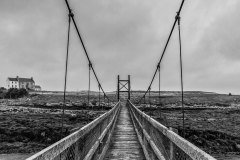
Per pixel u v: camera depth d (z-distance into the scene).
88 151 3.88
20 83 104.75
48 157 1.79
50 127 18.19
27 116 26.06
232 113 33.91
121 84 35.25
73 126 19.27
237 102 55.44
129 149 7.05
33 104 44.62
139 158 6.01
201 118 27.70
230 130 19.36
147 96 69.00
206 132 17.78
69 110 35.84
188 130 18.06
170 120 24.69
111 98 60.44
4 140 15.70
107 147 6.94
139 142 8.07
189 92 100.81
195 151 1.89
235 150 14.97
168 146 3.30
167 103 48.41
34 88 112.69
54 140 16.28
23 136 16.48
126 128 11.84
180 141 2.43
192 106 43.72
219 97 66.75
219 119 27.06
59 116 26.31
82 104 41.19
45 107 40.84
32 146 14.92
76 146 2.93
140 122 8.49
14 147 14.53
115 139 8.76
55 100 55.22
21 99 61.06
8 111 34.25
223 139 16.64
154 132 4.84
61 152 2.17
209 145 15.73
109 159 5.90
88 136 3.90
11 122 20.66
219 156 13.88
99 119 5.36
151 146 4.92
